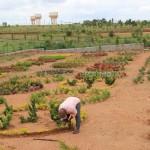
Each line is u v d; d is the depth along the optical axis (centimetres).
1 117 1408
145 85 2200
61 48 4981
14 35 6800
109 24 8288
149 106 1656
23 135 1316
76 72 2998
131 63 3441
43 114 1586
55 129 1344
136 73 2781
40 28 8600
